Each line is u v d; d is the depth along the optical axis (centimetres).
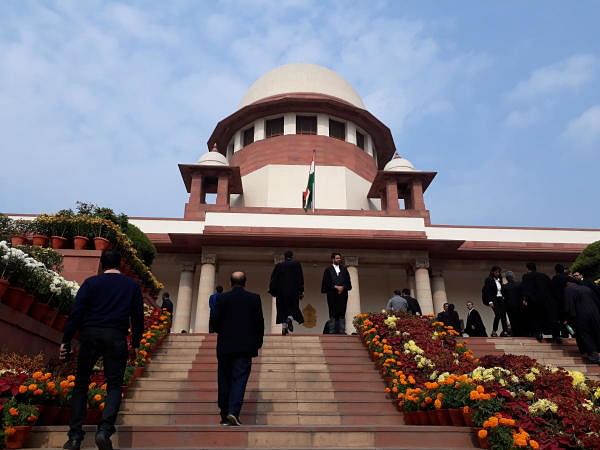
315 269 2133
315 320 2088
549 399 543
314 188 2508
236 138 2800
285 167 2547
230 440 498
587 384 604
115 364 460
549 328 1074
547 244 2189
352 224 2072
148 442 491
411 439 519
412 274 2061
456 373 691
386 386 836
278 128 2723
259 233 1969
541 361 991
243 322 575
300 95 2792
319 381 852
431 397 630
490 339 1096
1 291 640
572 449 473
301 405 744
